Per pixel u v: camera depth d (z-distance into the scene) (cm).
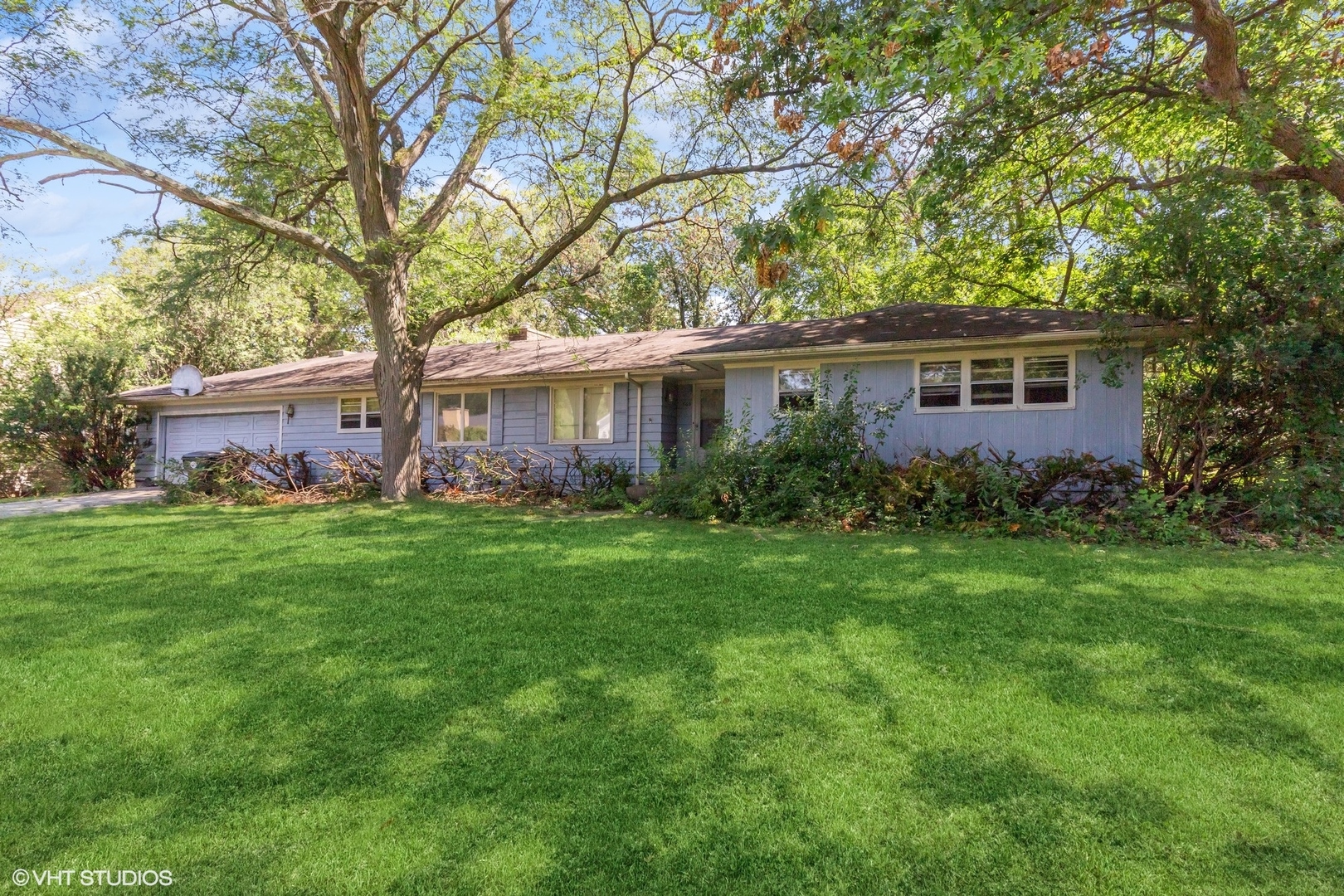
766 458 1104
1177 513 875
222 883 229
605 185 1271
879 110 837
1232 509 920
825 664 411
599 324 1389
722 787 281
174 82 1061
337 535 927
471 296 1348
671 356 1304
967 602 536
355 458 1670
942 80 650
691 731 329
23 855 244
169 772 299
